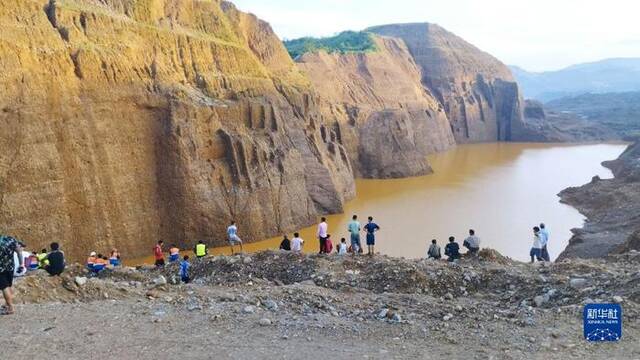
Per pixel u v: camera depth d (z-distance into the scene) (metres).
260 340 12.33
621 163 80.12
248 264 22.36
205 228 40.91
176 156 40.47
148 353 11.52
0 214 30.95
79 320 13.21
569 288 16.67
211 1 54.53
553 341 12.25
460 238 40.91
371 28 145.75
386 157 75.50
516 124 130.12
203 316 13.77
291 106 56.91
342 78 92.44
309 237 43.88
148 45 42.88
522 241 40.19
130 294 16.17
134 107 39.59
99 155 36.59
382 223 46.41
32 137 32.69
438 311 14.88
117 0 43.91
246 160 44.56
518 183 68.12
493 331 13.06
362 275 20.12
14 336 12.10
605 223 44.81
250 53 54.59
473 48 144.00
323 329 13.13
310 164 53.59
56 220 33.19
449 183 68.81
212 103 45.09
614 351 11.63
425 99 113.69
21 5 35.19
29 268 23.30
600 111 173.50
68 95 35.34
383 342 12.43
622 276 16.53
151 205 39.50
